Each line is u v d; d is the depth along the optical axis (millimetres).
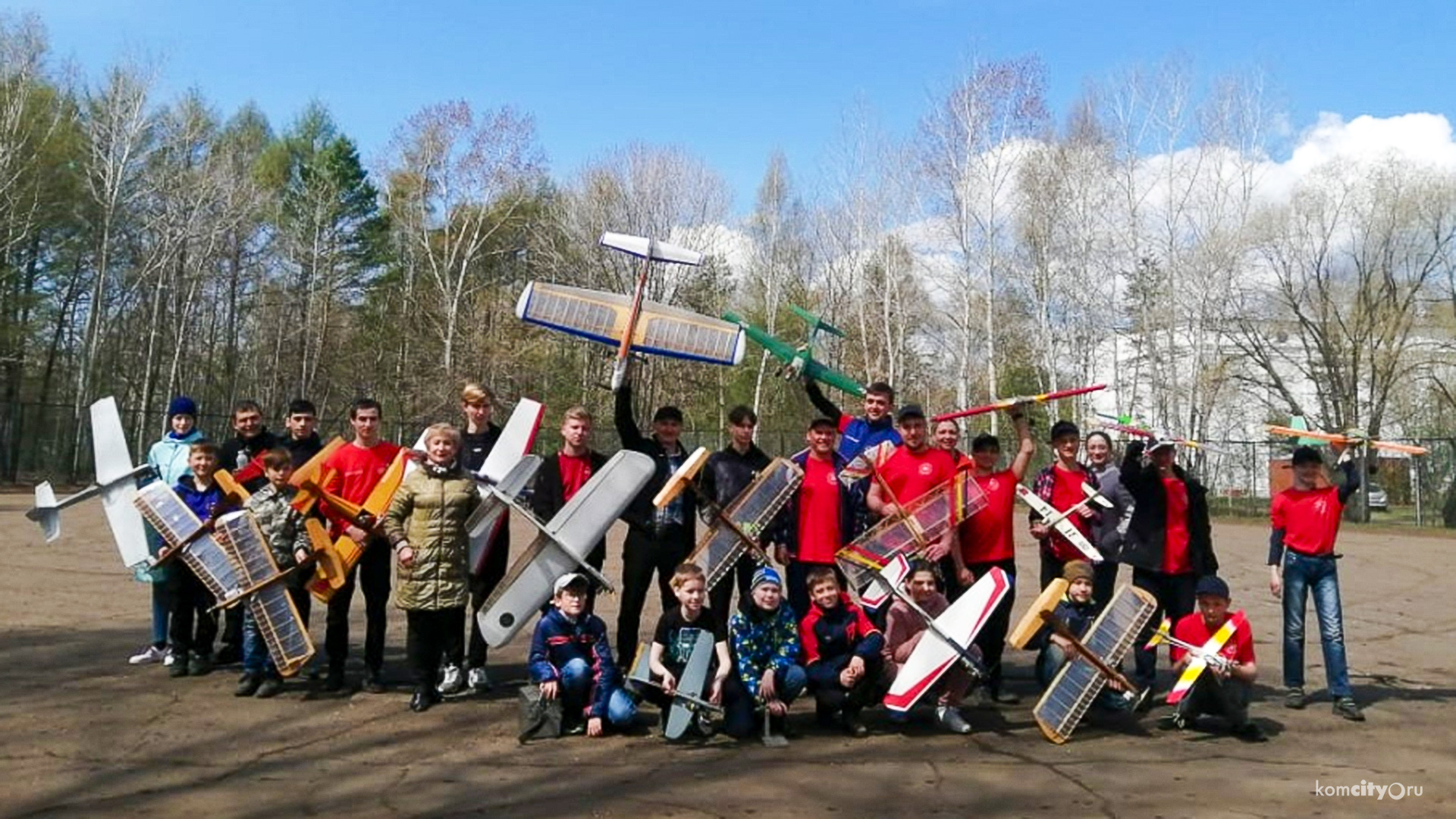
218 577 6238
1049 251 30547
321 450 6793
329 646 6465
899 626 6027
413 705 6039
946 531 6301
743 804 4473
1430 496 26375
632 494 6070
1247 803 4543
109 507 6832
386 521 6109
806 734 5738
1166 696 6461
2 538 14859
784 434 34031
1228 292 29875
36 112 31250
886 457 6742
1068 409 32781
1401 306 31031
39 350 35875
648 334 7336
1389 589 12641
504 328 36906
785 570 6465
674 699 5449
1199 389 29438
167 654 7098
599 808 4398
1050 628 6352
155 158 33688
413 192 37375
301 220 41094
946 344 37594
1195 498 6777
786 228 39062
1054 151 30609
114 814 4227
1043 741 5637
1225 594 5930
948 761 5195
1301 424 7844
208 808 4336
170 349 36375
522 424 6656
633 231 35312
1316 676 7492
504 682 6832
